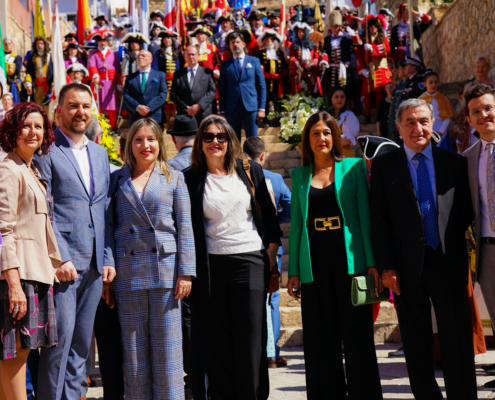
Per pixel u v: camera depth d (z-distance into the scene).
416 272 3.36
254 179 3.71
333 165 3.70
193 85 8.02
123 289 3.38
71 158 3.45
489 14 8.53
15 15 14.05
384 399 3.84
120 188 3.51
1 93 5.84
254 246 3.52
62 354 3.25
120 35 11.33
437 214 3.39
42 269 3.11
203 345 3.52
